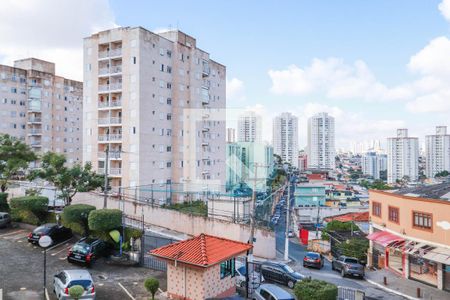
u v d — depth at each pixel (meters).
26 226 33.88
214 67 76.44
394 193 34.41
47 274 22.52
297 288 17.92
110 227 27.84
